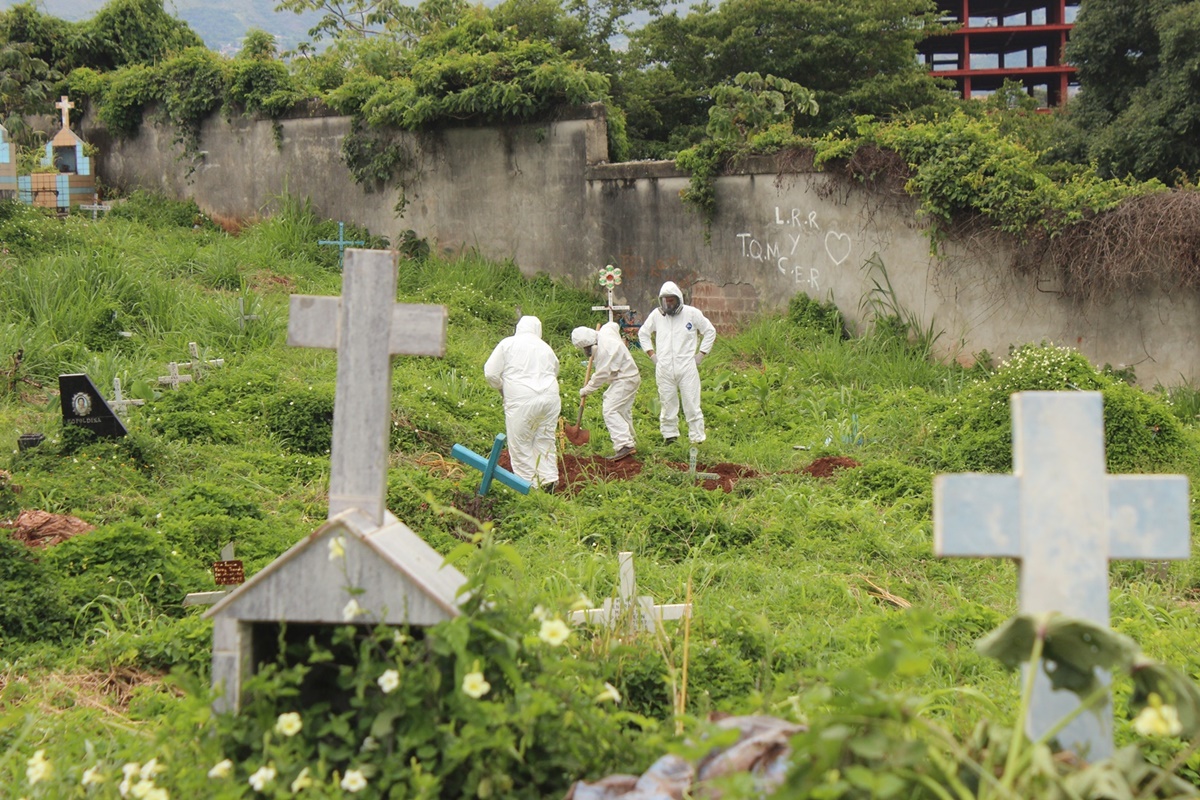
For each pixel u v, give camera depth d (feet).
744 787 9.26
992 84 162.71
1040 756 9.33
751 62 87.56
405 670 11.22
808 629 21.02
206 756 11.49
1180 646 20.29
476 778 10.85
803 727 11.02
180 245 63.26
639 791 10.51
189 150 76.23
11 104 82.94
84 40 88.28
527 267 66.23
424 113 65.87
